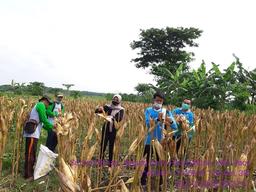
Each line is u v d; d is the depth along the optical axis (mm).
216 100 23406
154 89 33969
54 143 8797
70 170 2172
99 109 7645
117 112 7566
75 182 2141
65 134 4375
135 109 15203
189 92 25234
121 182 2574
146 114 5980
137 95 39500
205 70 24938
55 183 6711
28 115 7320
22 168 7625
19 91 34531
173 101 25797
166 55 51000
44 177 6988
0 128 4863
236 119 9789
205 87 24078
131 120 11219
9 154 8172
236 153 5051
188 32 50719
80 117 10297
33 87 36281
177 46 51750
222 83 23406
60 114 8406
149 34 50938
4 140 4910
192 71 25922
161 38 50500
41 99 7473
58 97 9297
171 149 4434
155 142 4270
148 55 52156
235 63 23281
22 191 6348
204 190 4402
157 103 5992
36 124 7098
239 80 24969
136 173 2887
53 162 6504
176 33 50719
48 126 7184
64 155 4293
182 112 7828
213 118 10570
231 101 23422
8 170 7480
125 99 38312
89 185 2105
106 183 6402
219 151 7816
